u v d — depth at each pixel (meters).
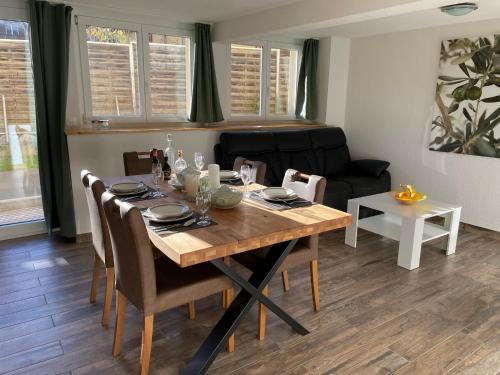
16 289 2.90
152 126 4.44
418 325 2.54
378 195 4.03
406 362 2.18
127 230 1.82
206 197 2.06
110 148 3.89
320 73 5.38
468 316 2.66
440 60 4.35
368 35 5.05
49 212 3.84
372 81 5.14
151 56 4.36
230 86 4.94
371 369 2.12
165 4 3.70
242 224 2.06
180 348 2.28
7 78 3.64
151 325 1.96
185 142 4.32
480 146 4.14
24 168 3.87
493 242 4.05
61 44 3.54
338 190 4.36
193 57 4.59
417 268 3.39
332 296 2.89
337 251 3.74
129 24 4.14
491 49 3.93
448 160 4.46
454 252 3.75
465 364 2.17
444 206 3.66
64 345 2.28
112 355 2.20
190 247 1.75
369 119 5.24
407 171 4.89
